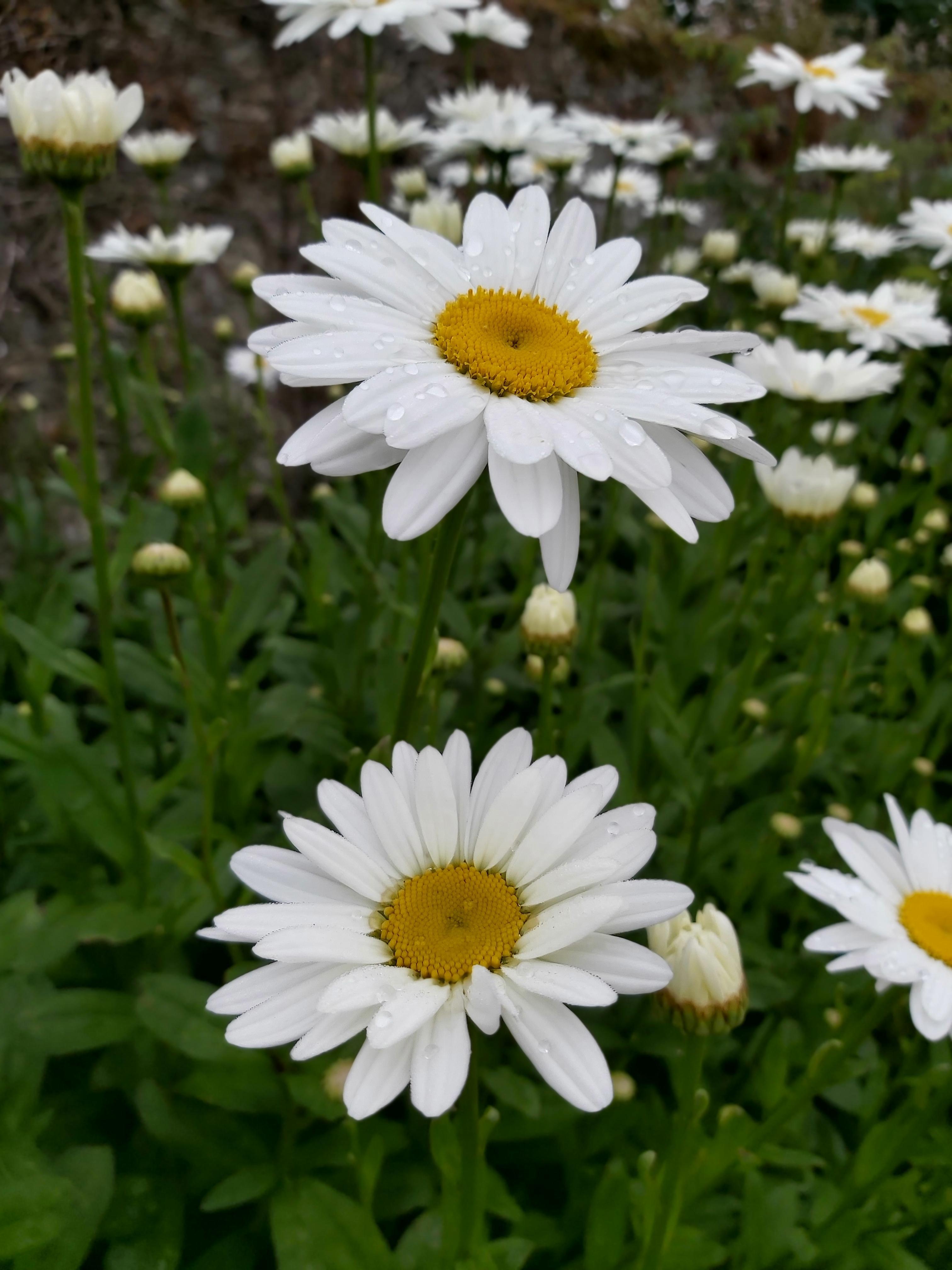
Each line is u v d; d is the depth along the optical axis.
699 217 0.71
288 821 0.17
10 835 0.34
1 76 0.49
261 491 0.62
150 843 0.26
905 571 0.54
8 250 0.51
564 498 0.20
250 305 0.48
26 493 0.49
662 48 0.82
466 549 0.50
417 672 0.23
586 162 0.76
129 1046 0.27
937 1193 0.25
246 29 0.56
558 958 0.16
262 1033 0.16
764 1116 0.28
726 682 0.41
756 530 0.47
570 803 0.17
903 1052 0.32
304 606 0.51
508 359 0.20
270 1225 0.26
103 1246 0.26
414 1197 0.25
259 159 0.59
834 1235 0.24
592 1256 0.23
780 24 0.99
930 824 0.25
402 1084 0.15
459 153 0.57
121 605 0.43
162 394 0.45
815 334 0.60
